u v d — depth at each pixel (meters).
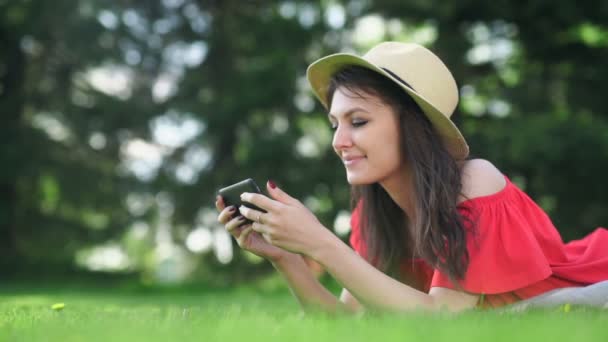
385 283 2.64
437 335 1.65
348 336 1.68
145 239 22.75
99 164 20.22
